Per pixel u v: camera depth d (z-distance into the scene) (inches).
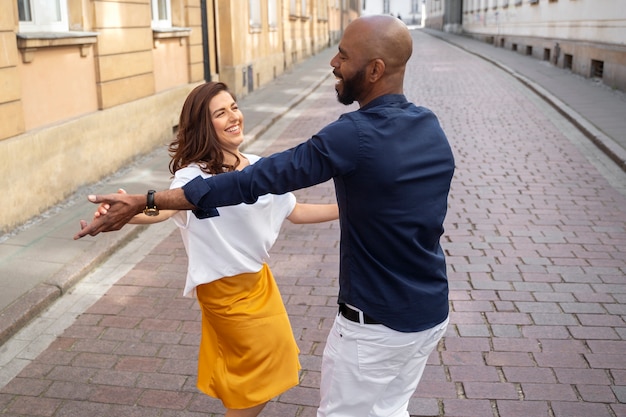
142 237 234.8
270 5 731.4
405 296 82.4
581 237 231.1
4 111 230.4
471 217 255.6
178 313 174.9
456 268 203.9
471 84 695.7
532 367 145.6
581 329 163.0
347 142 76.7
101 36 307.7
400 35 80.0
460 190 294.4
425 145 80.4
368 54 79.4
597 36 651.5
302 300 181.9
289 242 229.8
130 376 144.5
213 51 540.7
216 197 77.2
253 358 103.7
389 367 87.0
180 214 98.1
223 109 99.3
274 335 104.3
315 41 1234.0
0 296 176.9
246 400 104.6
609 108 488.1
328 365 89.7
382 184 78.0
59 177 265.9
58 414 130.7
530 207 267.7
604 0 625.9
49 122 269.1
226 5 553.9
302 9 1038.4
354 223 81.4
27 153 241.0
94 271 203.5
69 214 251.8
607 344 155.4
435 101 575.2
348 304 84.8
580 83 647.8
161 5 414.6
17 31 245.6
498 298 181.6
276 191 77.1
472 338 159.0
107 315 173.6
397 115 79.4
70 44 278.1
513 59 952.3
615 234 233.9
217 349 108.0
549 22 870.4
